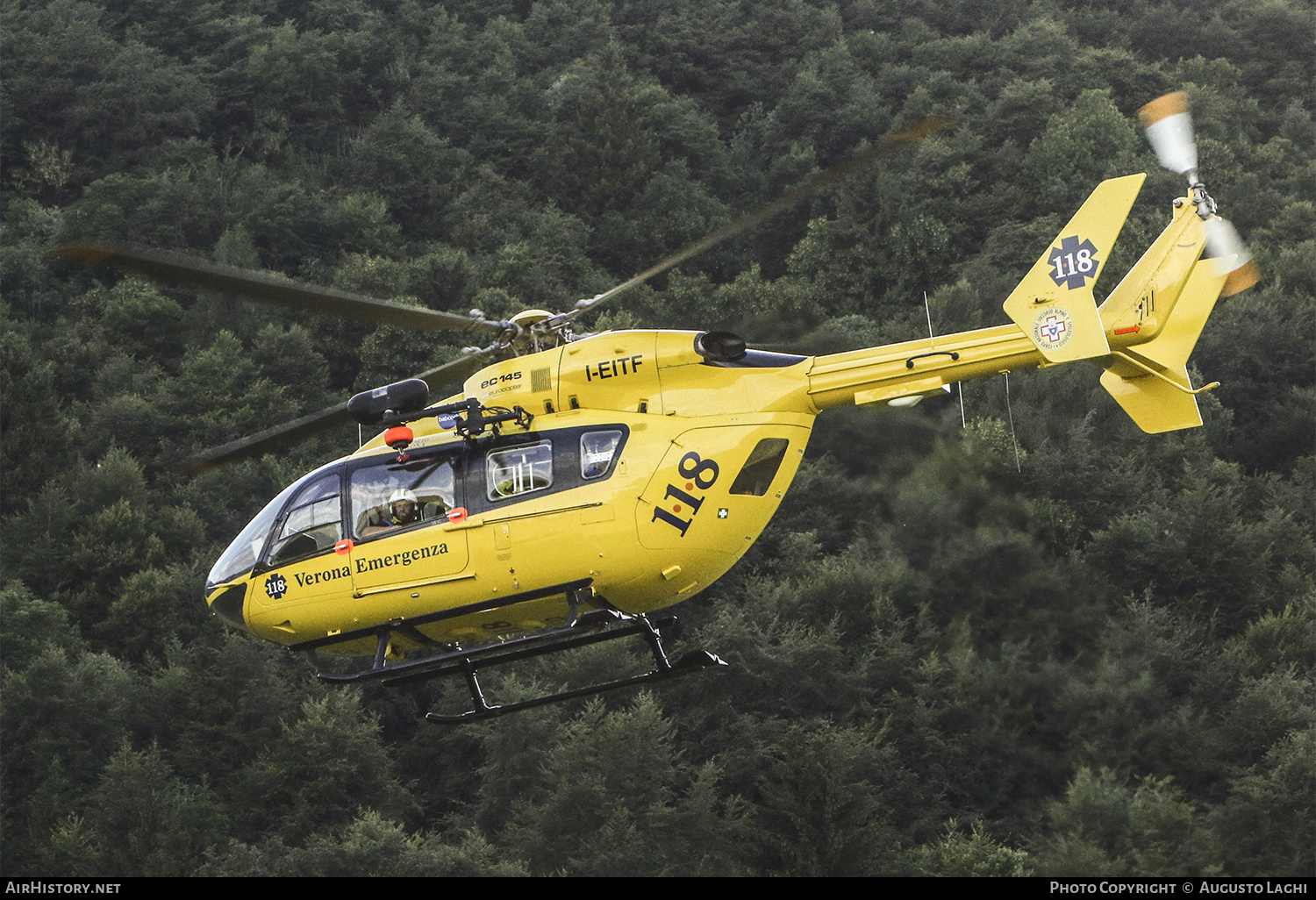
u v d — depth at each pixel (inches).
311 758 3924.7
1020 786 3703.3
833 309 6678.2
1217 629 4276.6
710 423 1275.8
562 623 1330.0
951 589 4365.2
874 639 4153.5
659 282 7736.2
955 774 3742.6
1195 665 3954.2
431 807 4126.5
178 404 5767.7
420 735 4269.2
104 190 7573.8
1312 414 5462.6
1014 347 1251.2
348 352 6348.4
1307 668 3954.2
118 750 4028.1
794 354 1327.5
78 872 3567.9
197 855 3644.2
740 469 1264.8
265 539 1374.3
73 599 4714.6
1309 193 7362.2
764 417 1274.6
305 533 1352.1
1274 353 5787.4
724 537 1270.9
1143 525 4439.0
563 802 3629.4
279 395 5767.7
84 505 5162.4
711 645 4097.0
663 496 1259.2
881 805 3609.7
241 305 6525.6
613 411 1296.8
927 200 7214.6
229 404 5728.3
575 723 3976.4
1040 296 1248.2
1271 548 4596.5
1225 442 5442.9
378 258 6811.0
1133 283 1306.6
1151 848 3245.6
